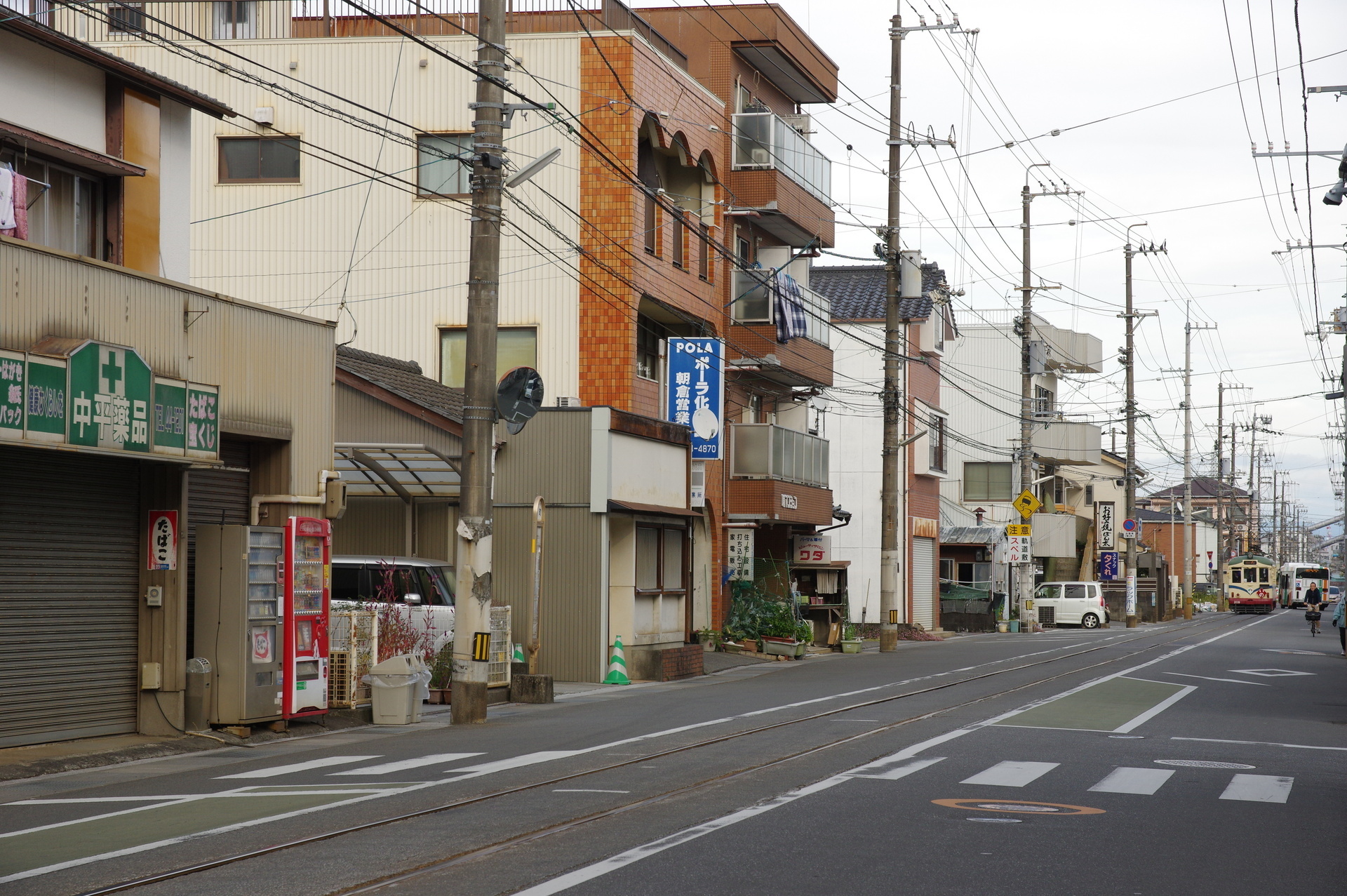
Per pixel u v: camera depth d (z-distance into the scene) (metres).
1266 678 25.06
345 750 13.96
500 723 16.84
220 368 15.67
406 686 16.66
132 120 16.62
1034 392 64.50
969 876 7.63
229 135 29.19
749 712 17.80
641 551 25.52
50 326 13.13
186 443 14.52
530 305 28.28
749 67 35.69
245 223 29.19
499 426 24.45
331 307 28.91
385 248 28.78
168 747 14.04
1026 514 47.44
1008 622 50.31
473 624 16.92
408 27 29.03
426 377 27.39
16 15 14.55
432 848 8.30
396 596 21.17
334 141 28.95
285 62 29.06
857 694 20.89
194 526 15.86
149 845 8.49
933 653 34.03
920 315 47.16
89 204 16.22
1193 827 9.39
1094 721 16.78
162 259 17.11
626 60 28.06
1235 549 132.50
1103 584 66.81
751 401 36.19
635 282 28.08
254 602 15.15
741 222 34.59
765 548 36.94
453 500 24.20
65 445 12.77
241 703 14.88
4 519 13.35
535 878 7.43
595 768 12.04
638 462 25.62
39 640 13.75
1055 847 8.54
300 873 7.59
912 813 9.69
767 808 9.85
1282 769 12.59
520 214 28.30
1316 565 101.50
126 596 14.94
